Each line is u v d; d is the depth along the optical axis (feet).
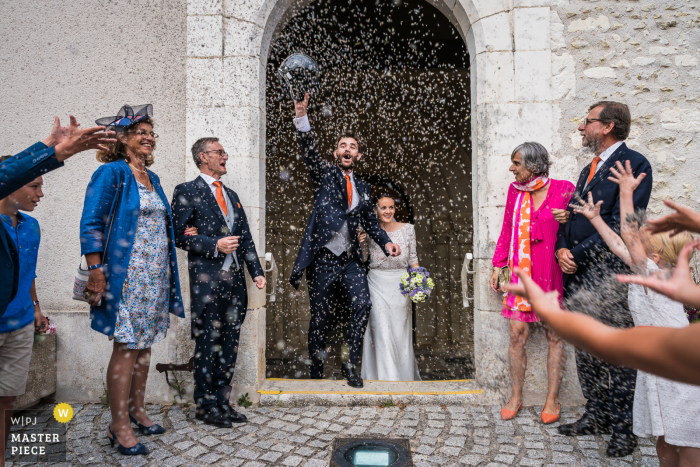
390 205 13.06
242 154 10.92
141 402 8.72
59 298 11.37
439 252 23.94
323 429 8.96
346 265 11.62
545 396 10.36
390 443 8.13
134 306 7.85
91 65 11.67
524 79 10.87
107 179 7.73
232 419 9.33
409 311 12.67
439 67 21.86
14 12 11.76
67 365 10.89
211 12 11.02
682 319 6.07
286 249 23.09
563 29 10.96
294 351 21.79
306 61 10.35
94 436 8.63
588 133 8.96
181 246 9.29
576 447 8.12
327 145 22.54
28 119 11.73
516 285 2.21
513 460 7.62
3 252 5.84
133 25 11.65
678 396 5.56
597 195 8.54
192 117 10.98
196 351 9.27
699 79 10.85
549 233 9.48
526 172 9.55
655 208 10.86
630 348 1.74
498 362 10.50
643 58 10.92
